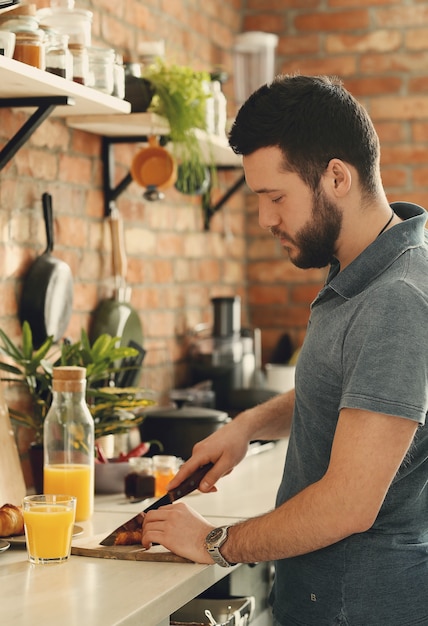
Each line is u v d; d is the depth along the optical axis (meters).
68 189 2.43
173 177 2.56
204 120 2.53
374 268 1.47
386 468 1.36
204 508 1.97
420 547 1.51
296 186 1.47
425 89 3.56
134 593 1.40
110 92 2.17
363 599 1.50
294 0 3.66
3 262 2.16
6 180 2.17
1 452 1.88
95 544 1.65
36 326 2.24
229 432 1.81
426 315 1.38
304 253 1.52
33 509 1.54
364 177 1.49
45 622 1.27
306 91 1.47
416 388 1.35
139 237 2.86
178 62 3.10
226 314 3.09
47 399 2.08
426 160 3.57
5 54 1.77
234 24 3.65
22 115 2.21
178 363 3.13
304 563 1.55
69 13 2.11
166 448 2.40
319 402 1.51
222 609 1.79
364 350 1.38
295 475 1.62
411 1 3.56
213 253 3.43
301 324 3.70
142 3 2.82
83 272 2.51
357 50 3.61
